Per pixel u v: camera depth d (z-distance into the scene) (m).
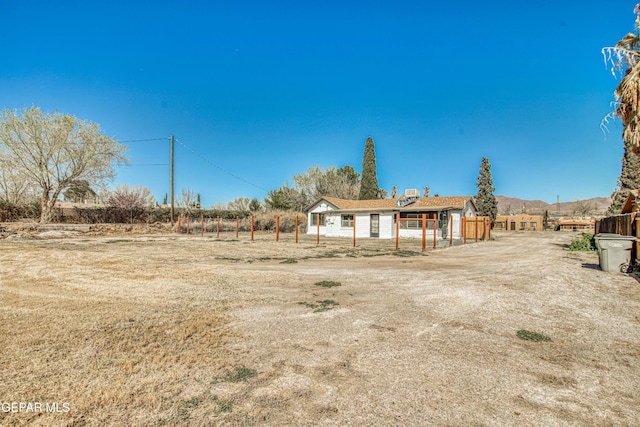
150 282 7.25
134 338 3.97
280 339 4.05
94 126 26.16
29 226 20.09
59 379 2.96
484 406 2.66
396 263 11.18
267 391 2.85
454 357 3.59
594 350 3.84
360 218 27.73
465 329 4.51
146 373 3.12
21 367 3.17
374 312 5.22
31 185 25.42
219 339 4.01
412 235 25.84
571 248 17.28
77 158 25.64
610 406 2.68
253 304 5.60
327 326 4.54
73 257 10.95
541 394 2.85
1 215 24.20
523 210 83.75
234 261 11.17
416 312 5.25
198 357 3.49
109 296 5.98
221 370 3.21
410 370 3.27
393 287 7.08
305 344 3.90
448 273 9.00
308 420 2.44
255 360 3.45
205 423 2.39
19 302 5.50
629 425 2.42
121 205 29.52
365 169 42.66
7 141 23.42
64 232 20.39
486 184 48.97
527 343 4.04
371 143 42.66
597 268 10.02
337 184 44.00
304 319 4.83
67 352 3.53
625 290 6.93
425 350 3.77
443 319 4.92
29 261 9.85
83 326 4.35
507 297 6.27
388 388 2.92
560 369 3.34
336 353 3.65
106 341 3.85
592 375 3.22
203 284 7.13
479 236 29.16
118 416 2.45
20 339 3.86
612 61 7.43
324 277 8.19
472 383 3.03
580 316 5.16
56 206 27.86
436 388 2.93
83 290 6.42
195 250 14.45
